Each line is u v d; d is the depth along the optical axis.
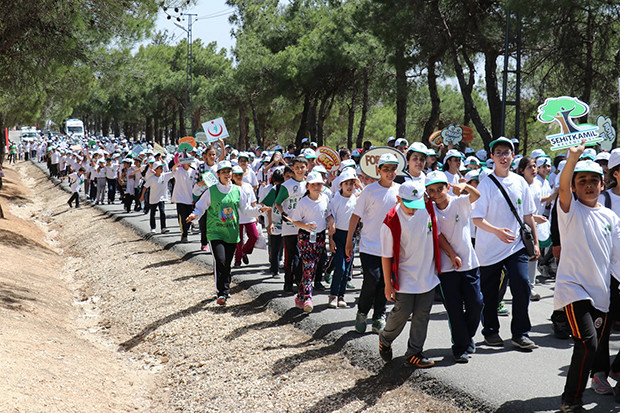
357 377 6.27
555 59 21.59
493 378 5.62
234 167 9.17
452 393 5.47
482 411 5.17
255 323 8.30
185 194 14.16
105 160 25.12
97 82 20.52
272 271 10.43
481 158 15.85
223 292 9.20
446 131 16.59
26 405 5.82
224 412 6.36
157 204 16.11
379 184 7.00
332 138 47.91
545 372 5.75
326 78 34.78
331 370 6.54
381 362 6.32
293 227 9.05
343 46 31.70
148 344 8.68
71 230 19.95
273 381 6.62
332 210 8.23
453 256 5.96
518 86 18.97
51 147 41.31
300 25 40.69
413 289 5.75
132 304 10.37
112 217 20.42
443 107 37.97
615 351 6.50
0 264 12.30
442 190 5.93
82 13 15.70
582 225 4.85
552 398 5.14
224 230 9.12
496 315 6.61
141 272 12.14
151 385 7.40
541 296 9.05
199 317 8.94
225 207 9.08
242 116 47.91
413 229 5.66
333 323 7.64
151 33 18.00
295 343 7.43
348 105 39.81
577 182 4.92
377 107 45.16
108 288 11.84
